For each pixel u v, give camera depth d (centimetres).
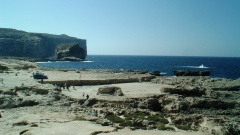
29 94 4756
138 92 5747
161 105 4741
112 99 4831
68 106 4212
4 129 2747
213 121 3284
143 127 3117
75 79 7312
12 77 7231
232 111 4712
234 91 6594
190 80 8319
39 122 3034
